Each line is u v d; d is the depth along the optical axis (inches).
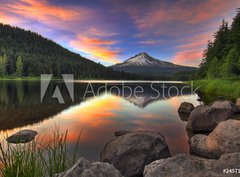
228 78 2269.9
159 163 232.8
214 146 368.8
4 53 7598.4
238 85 1493.6
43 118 779.4
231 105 629.6
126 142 348.2
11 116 805.2
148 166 236.8
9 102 1224.8
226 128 366.9
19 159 223.5
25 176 202.5
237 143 343.0
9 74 6717.5
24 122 701.9
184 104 928.3
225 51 3004.4
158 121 738.8
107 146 369.4
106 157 345.7
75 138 520.7
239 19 2709.2
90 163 200.8
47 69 7258.9
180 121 735.1
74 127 645.3
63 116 830.5
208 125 575.8
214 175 195.5
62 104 1206.3
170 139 509.0
